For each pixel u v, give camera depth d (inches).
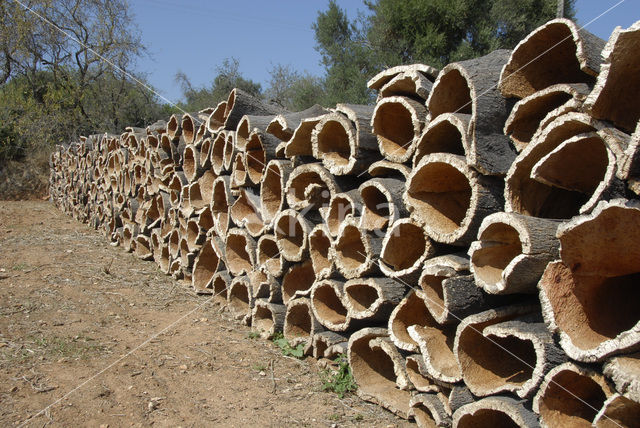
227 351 162.2
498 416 103.0
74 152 424.8
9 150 652.7
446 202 112.9
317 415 123.2
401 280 117.8
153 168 264.4
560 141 83.9
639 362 71.2
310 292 152.9
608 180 73.0
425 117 112.6
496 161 96.0
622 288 91.0
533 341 84.2
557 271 81.1
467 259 102.6
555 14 533.3
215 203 201.5
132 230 293.0
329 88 651.5
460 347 99.2
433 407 108.9
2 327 169.2
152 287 234.8
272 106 200.8
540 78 97.0
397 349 122.6
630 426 76.4
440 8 556.7
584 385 85.0
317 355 153.6
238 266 197.0
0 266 251.4
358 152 128.9
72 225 393.7
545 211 98.4
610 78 72.4
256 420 119.7
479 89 96.0
